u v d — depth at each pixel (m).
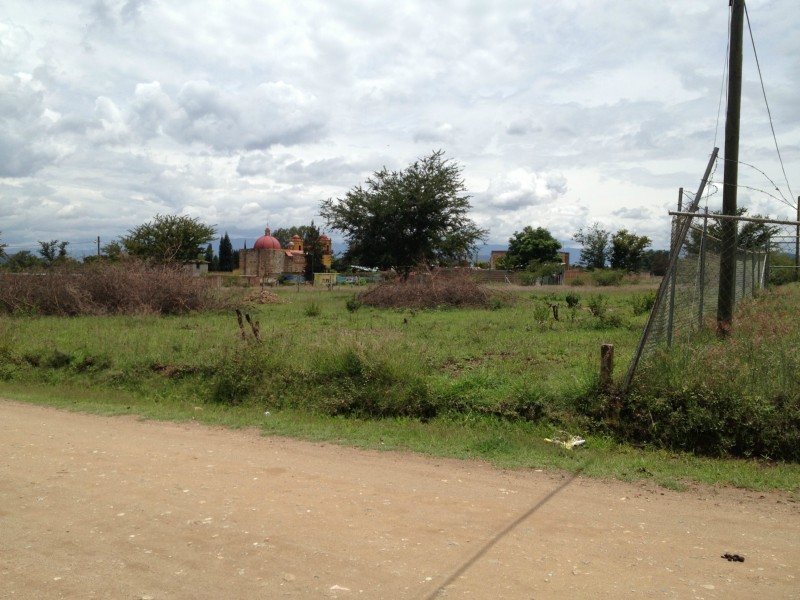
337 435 7.70
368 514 4.77
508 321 19.22
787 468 6.28
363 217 38.59
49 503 5.02
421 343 13.28
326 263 95.50
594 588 3.55
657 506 5.11
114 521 4.62
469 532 4.41
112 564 3.92
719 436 6.85
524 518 4.72
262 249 81.94
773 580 3.68
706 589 3.55
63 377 12.45
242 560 3.95
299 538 4.29
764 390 6.94
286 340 11.70
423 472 6.07
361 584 3.62
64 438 7.43
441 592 3.51
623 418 7.44
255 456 6.65
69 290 23.17
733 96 10.74
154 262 28.08
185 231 46.56
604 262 75.75
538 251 84.25
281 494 5.26
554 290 40.47
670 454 6.88
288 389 10.02
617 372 8.31
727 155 10.70
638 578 3.69
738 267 17.86
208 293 25.58
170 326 18.95
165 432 8.00
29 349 13.66
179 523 4.57
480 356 12.01
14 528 4.50
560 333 15.50
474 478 5.87
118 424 8.55
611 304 26.22
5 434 7.63
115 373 12.02
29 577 3.76
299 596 3.50
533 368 10.13
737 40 10.74
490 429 7.95
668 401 7.23
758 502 5.28
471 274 29.64
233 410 9.84
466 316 22.03
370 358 9.66
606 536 4.37
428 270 31.16
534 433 7.75
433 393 8.91
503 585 3.59
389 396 9.02
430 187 37.72
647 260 76.62
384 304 27.39
